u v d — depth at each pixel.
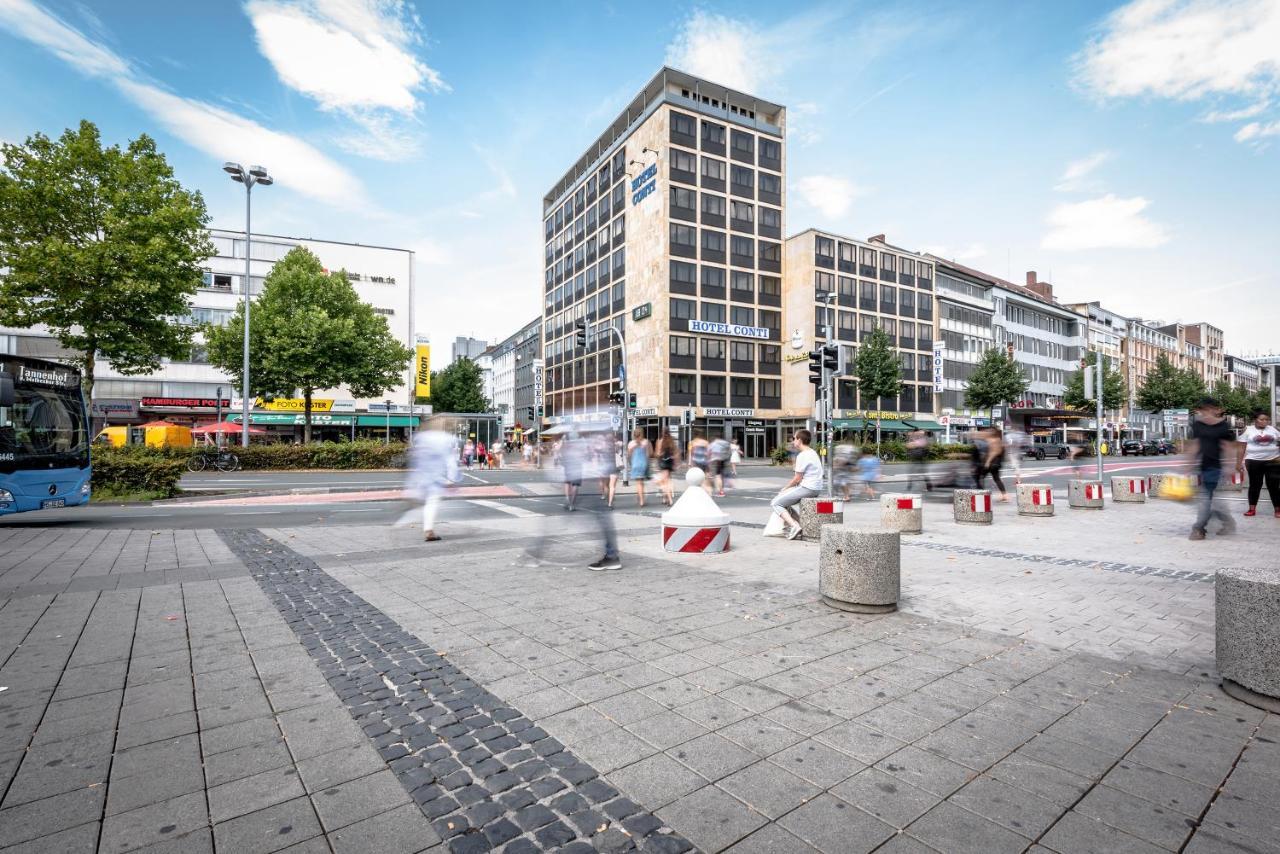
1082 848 2.21
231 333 33.66
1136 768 2.74
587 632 4.69
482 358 126.81
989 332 63.25
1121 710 3.33
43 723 3.20
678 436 45.81
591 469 7.16
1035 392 68.12
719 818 2.39
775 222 51.41
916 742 2.99
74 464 11.30
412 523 11.26
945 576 6.62
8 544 8.74
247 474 25.52
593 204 55.66
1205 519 9.04
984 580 6.43
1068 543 8.84
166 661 4.10
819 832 2.30
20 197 18.02
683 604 5.48
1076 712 3.31
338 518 12.12
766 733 3.08
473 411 73.44
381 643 4.45
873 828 2.33
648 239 47.25
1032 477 25.34
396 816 2.41
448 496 17.34
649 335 46.97
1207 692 3.56
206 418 45.59
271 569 7.04
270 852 2.20
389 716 3.29
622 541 9.12
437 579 6.52
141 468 16.20
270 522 11.43
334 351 33.69
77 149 18.64
